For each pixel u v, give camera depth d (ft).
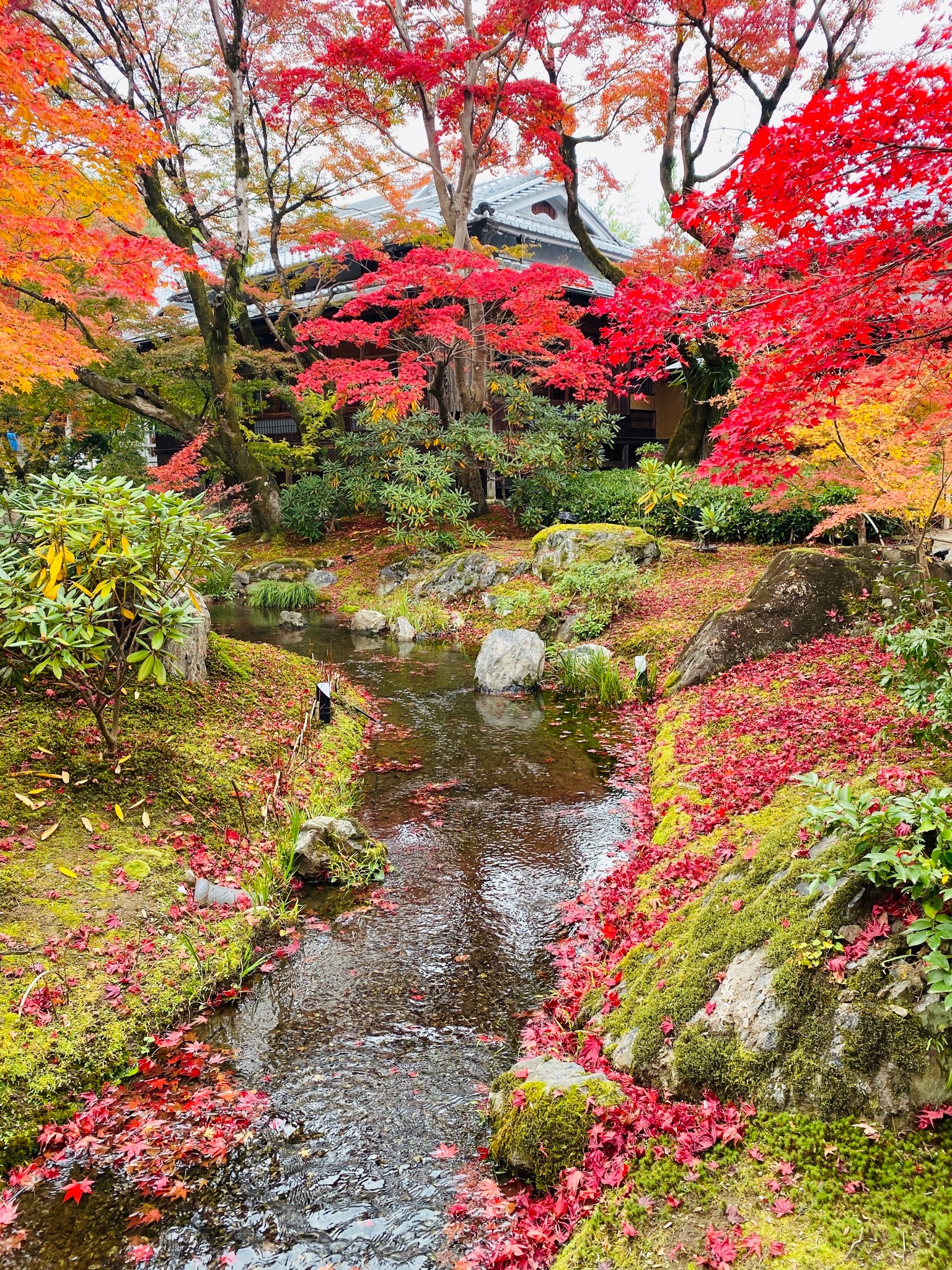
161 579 16.84
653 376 15.43
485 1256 8.48
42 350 24.03
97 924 13.32
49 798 15.92
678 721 22.81
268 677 25.44
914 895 8.27
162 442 82.43
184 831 16.52
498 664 30.99
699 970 10.10
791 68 42.24
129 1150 10.00
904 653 13.44
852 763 15.90
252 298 60.29
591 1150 9.01
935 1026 7.82
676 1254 7.44
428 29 50.19
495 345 50.16
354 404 68.69
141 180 49.24
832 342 11.69
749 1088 8.66
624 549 39.52
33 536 17.74
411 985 13.44
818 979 8.73
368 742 25.07
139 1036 11.84
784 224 11.58
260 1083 11.25
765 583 26.89
